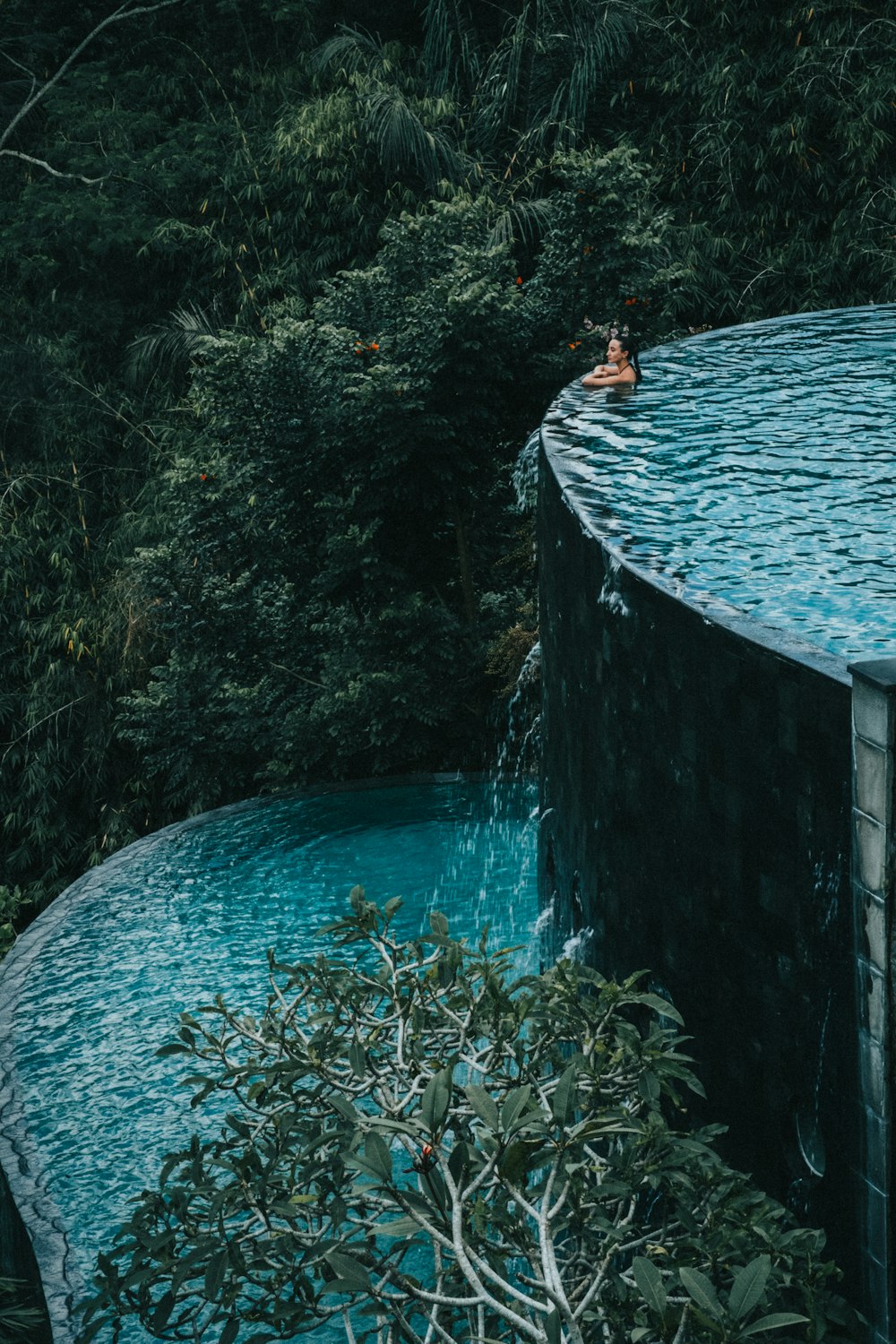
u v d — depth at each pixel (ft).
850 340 34.81
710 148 51.24
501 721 43.65
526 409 42.50
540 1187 10.68
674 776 13.56
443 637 42.52
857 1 49.98
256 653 45.73
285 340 40.06
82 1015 27.09
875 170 50.67
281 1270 11.58
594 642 16.84
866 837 9.64
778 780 11.19
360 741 43.09
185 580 44.62
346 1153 10.21
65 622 51.44
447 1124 11.56
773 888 11.44
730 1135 12.72
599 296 41.32
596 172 40.73
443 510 42.65
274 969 13.35
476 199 51.31
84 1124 23.11
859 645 13.33
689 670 12.94
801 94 49.75
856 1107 10.16
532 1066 11.93
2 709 51.65
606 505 18.70
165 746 47.37
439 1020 13.12
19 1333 18.61
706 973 13.07
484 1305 10.23
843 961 10.24
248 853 35.60
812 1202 11.08
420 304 39.55
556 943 21.86
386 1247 19.16
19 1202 20.66
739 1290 8.95
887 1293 9.91
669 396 27.66
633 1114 11.68
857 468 21.07
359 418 38.70
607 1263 10.35
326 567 42.78
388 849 35.58
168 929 31.09
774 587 15.19
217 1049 13.17
